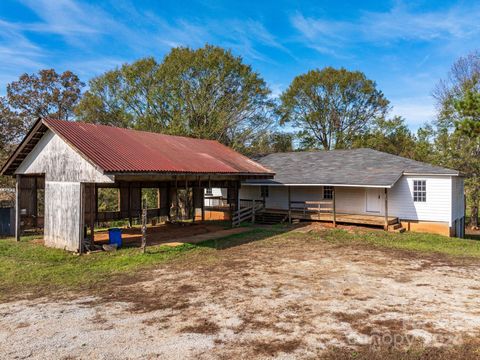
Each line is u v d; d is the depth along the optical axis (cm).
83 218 1255
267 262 1122
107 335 592
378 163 2080
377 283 883
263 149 3738
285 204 2331
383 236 1611
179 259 1172
